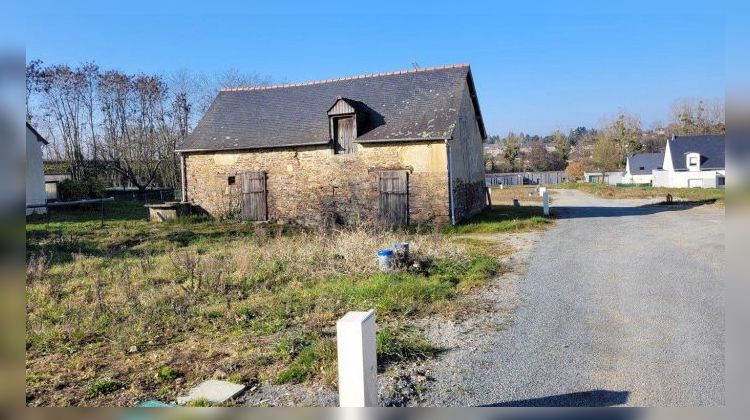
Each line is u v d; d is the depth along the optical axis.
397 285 8.35
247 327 6.80
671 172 51.84
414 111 19.12
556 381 4.79
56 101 38.34
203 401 4.55
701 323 6.27
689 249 11.48
